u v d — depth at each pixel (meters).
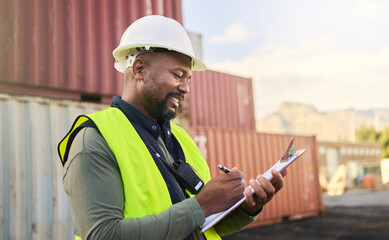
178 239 1.01
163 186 1.09
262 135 10.56
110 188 1.00
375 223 10.75
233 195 1.08
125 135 1.11
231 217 1.32
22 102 4.41
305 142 12.04
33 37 4.74
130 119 1.20
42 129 4.51
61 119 4.70
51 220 4.37
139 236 0.95
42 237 4.27
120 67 1.41
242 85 11.02
